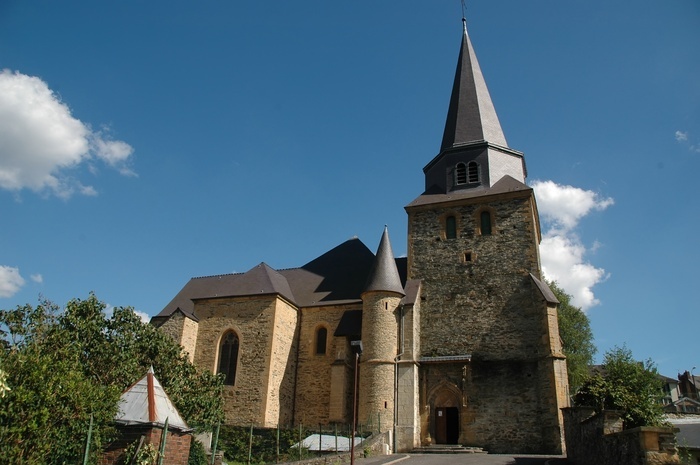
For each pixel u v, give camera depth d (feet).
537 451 87.35
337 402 97.66
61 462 37.60
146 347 73.77
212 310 111.14
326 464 64.49
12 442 34.01
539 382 91.45
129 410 42.47
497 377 94.53
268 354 102.22
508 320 98.12
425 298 104.99
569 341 148.77
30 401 35.47
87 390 39.75
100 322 71.05
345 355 102.22
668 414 109.19
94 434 38.81
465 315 101.19
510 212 106.01
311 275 123.44
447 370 96.73
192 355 108.17
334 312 110.42
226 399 101.40
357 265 121.08
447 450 87.30
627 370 73.10
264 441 83.25
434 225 110.93
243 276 117.29
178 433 43.09
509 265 102.12
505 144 119.34
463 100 123.75
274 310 105.50
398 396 93.56
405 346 96.89
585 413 62.80
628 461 42.01
